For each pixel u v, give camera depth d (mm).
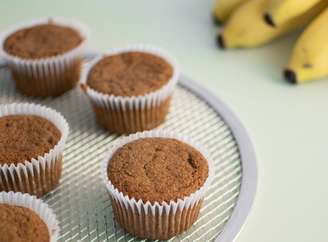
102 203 388
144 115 447
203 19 603
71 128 455
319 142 441
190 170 371
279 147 437
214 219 369
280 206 387
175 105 473
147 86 445
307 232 369
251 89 500
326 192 397
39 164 383
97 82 451
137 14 614
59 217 376
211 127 447
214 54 547
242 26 537
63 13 613
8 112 427
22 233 329
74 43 494
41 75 475
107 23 598
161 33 581
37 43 491
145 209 349
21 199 354
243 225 359
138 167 372
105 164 380
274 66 527
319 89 499
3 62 524
